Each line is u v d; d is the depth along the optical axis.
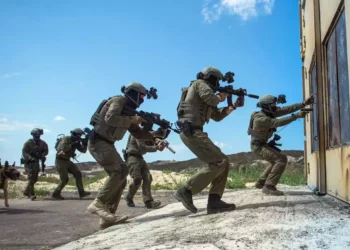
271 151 7.41
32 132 12.28
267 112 7.52
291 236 3.58
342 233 3.60
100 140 5.80
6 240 5.43
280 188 9.09
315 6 6.99
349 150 4.93
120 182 5.89
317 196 6.74
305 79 9.95
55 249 4.49
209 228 4.29
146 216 6.35
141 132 5.89
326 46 6.73
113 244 4.16
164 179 15.20
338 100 5.69
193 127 5.43
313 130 8.53
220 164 5.40
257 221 4.37
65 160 12.01
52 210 8.95
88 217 7.71
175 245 3.60
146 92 5.82
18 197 12.70
